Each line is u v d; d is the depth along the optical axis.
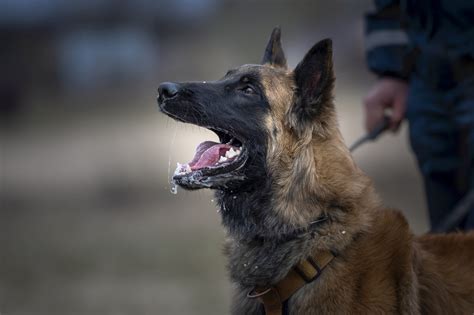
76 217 15.79
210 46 46.59
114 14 43.34
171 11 45.22
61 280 10.70
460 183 6.14
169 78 44.56
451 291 4.95
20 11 39.12
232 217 5.27
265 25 47.22
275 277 4.97
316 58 5.19
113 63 43.53
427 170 6.26
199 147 5.44
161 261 11.62
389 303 4.72
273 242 5.06
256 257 5.08
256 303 5.10
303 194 5.00
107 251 12.53
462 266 5.04
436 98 6.20
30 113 37.28
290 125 5.18
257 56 46.00
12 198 18.27
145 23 44.78
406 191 16.59
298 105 5.18
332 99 5.19
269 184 5.14
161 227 14.45
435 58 6.18
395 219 5.01
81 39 42.41
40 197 18.20
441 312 4.88
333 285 4.80
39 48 40.19
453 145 6.16
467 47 6.07
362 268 4.79
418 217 13.71
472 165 6.04
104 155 24.19
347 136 25.73
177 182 5.19
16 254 12.57
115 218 15.52
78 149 26.30
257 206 5.15
